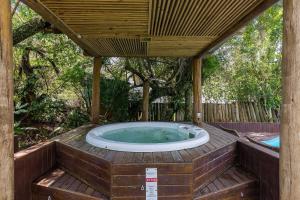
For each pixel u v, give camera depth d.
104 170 3.02
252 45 8.31
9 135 1.63
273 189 3.14
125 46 4.96
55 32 5.04
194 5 2.83
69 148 3.68
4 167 1.61
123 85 7.93
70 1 2.74
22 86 7.30
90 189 3.18
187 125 5.26
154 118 8.09
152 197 2.91
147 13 3.12
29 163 3.26
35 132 6.94
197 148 3.59
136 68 7.96
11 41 1.66
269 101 8.06
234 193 3.32
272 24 7.65
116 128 5.25
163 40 4.44
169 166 2.91
